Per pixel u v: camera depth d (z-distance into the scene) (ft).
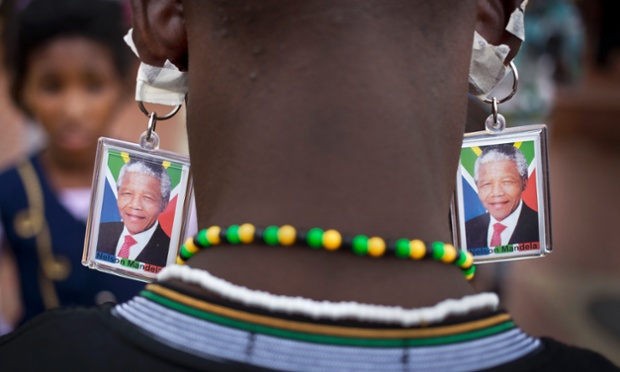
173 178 3.51
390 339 2.47
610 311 15.11
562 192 22.68
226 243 2.64
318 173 2.57
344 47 2.59
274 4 2.60
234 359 2.44
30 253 7.54
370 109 2.58
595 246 18.34
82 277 7.51
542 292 15.70
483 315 2.65
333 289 2.54
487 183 3.47
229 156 2.68
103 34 7.79
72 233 7.55
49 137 7.71
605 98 32.27
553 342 2.80
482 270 13.58
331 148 2.57
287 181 2.58
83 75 7.75
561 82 31.32
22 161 7.75
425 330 2.52
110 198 3.49
